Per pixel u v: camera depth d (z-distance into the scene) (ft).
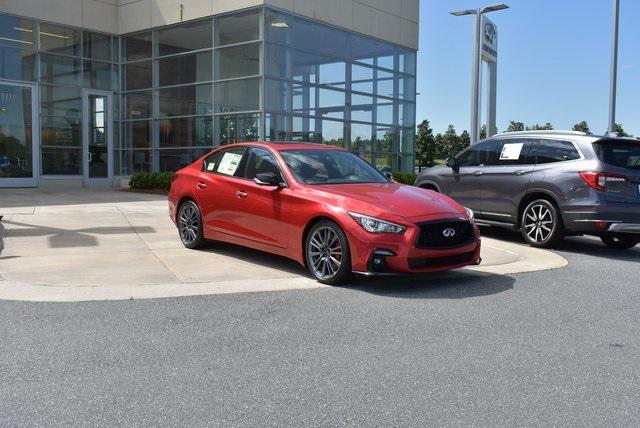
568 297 20.31
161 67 68.28
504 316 17.78
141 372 13.15
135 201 50.75
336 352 14.51
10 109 63.05
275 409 11.39
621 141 29.25
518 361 14.06
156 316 17.37
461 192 36.11
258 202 24.04
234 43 61.00
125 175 72.90
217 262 25.31
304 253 22.29
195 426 10.69
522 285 22.04
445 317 17.56
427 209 20.99
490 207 34.12
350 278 21.25
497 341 15.47
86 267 23.86
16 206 44.73
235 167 26.30
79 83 68.95
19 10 62.85
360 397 11.96
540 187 30.96
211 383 12.59
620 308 18.97
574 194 29.32
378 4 72.13
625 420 11.10
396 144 76.33
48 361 13.75
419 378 12.96
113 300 19.06
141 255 26.58
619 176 28.53
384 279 22.57
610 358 14.34
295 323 16.80
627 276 24.18
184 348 14.70
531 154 32.27
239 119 60.59
